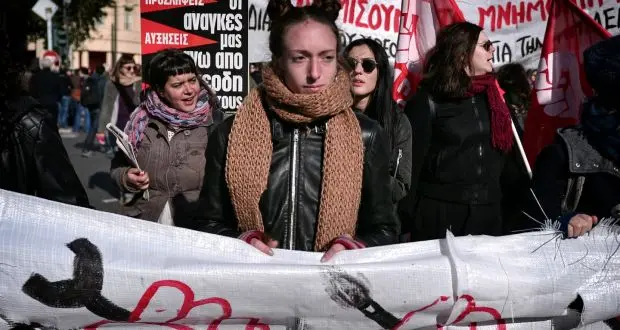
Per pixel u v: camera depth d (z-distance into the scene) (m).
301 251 2.41
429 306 2.41
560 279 2.49
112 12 49.25
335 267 2.36
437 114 3.74
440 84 3.73
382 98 3.76
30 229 2.36
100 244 2.38
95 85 16.52
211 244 2.42
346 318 2.41
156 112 3.74
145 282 2.34
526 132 4.27
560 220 2.58
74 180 2.73
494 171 3.76
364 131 2.48
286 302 2.38
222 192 2.51
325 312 2.40
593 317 2.52
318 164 2.45
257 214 2.40
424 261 2.41
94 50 49.19
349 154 2.38
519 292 2.45
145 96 3.90
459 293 2.38
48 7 18.39
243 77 5.15
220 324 2.44
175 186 3.72
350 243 2.38
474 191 3.70
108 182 10.95
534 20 5.38
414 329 2.46
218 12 5.10
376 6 5.12
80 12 30.12
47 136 2.67
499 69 5.27
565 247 2.55
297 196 2.44
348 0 5.12
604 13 5.02
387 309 2.40
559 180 2.71
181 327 2.43
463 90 3.69
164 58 3.71
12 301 2.33
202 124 3.82
